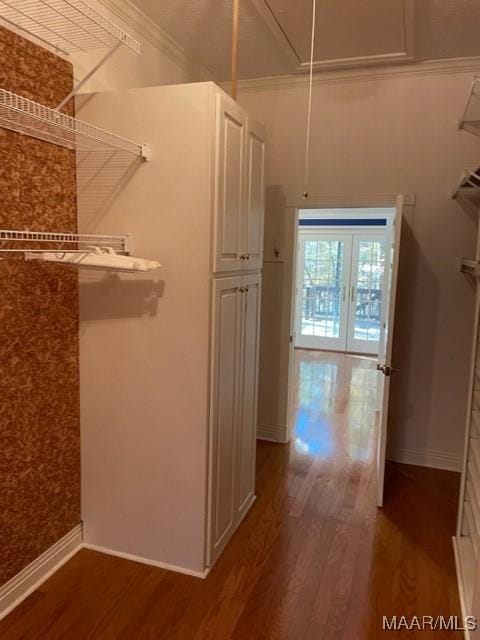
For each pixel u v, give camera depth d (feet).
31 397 6.90
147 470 7.64
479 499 7.14
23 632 6.39
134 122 7.02
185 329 7.15
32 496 7.06
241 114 7.77
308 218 27.07
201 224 6.89
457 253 11.12
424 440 11.88
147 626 6.53
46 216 6.89
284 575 7.64
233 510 8.66
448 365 11.51
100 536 8.11
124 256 6.71
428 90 10.90
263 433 13.29
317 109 11.80
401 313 11.67
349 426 14.42
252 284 8.89
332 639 6.39
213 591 7.22
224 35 9.72
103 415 7.78
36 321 6.88
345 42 9.89
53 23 6.48
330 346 27.30
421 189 11.21
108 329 7.55
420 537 8.77
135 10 8.71
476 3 8.29
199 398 7.22
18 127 6.27
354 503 9.94
